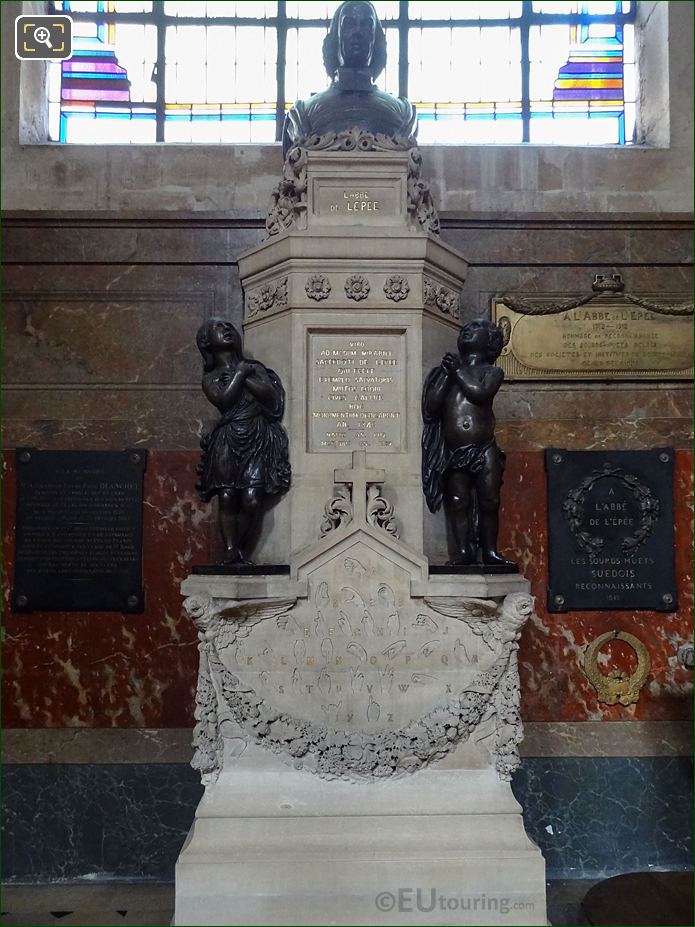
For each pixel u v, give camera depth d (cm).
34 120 583
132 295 534
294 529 421
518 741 402
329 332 434
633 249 545
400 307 432
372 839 382
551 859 502
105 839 496
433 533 430
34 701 506
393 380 434
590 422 534
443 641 408
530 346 536
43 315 533
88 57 613
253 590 395
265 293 448
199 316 534
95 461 521
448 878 376
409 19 624
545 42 625
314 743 397
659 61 591
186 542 517
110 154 561
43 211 531
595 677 515
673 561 523
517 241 543
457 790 395
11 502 518
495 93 619
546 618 520
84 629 511
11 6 567
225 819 385
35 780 499
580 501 525
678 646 520
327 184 441
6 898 468
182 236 536
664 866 502
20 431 525
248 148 564
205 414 526
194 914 369
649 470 529
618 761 510
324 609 407
